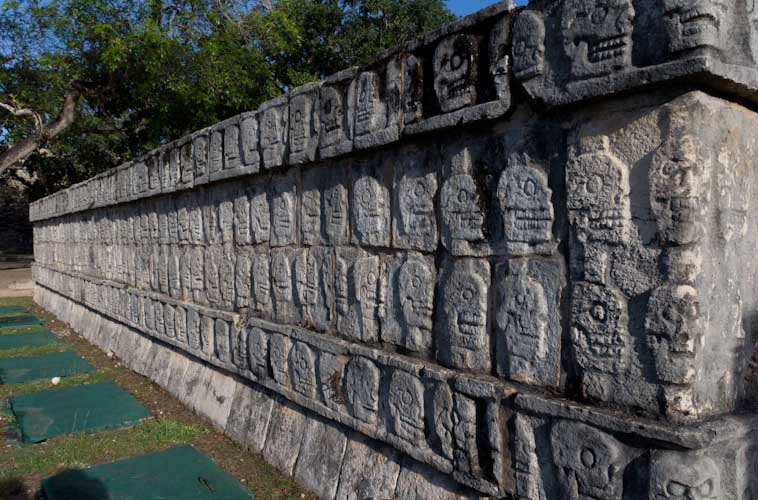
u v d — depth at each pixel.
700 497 1.84
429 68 2.83
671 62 1.85
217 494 3.66
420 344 2.96
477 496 2.59
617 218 2.05
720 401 2.02
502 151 2.51
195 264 5.61
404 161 3.05
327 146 3.51
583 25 2.10
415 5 14.53
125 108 13.20
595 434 2.07
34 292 14.11
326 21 14.91
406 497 2.92
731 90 1.98
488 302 2.59
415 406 2.90
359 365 3.31
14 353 8.01
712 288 1.95
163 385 6.04
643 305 1.98
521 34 2.33
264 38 12.22
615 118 2.07
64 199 10.48
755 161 2.16
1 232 25.38
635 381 2.00
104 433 4.85
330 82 3.51
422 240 2.95
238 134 4.57
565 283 2.26
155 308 6.45
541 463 2.29
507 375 2.48
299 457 3.77
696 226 1.88
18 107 10.66
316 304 3.81
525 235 2.40
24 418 5.20
